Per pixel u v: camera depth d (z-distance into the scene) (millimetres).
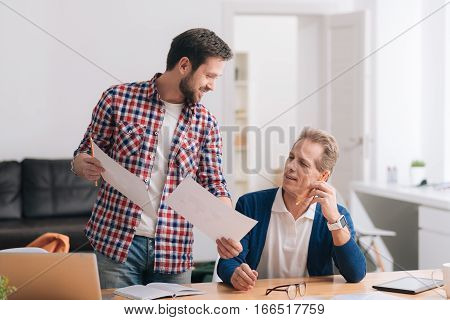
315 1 5578
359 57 5461
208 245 4609
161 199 2082
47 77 4895
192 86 2016
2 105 4820
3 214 4379
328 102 5719
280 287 1819
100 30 4969
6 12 4805
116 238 2059
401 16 5531
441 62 5184
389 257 4324
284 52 7988
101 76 4969
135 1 5023
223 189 2137
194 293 1775
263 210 2076
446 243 3660
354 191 4742
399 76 5551
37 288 1586
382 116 5559
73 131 4945
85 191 4566
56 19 4895
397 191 4191
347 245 1924
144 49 5059
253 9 5371
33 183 4496
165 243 2090
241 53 7910
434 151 5273
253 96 7910
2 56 4809
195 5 5191
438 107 5227
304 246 2066
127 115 2082
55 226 4102
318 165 1965
